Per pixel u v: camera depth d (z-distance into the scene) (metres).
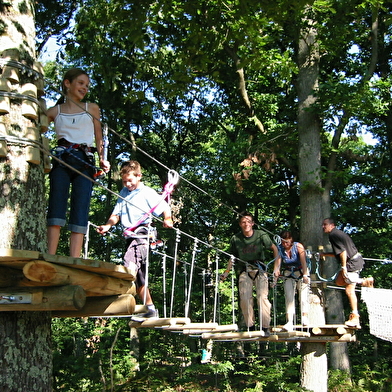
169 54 12.84
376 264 18.11
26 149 3.74
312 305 10.08
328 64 16.27
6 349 3.47
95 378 9.97
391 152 16.75
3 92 3.73
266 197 18.11
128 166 5.20
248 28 7.70
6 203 3.60
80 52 12.07
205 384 14.58
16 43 3.91
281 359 14.62
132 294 4.30
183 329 5.91
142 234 5.12
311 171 11.27
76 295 3.32
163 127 20.77
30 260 3.14
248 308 7.11
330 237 8.11
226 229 21.28
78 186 4.25
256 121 13.64
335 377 12.33
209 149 21.52
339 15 10.72
